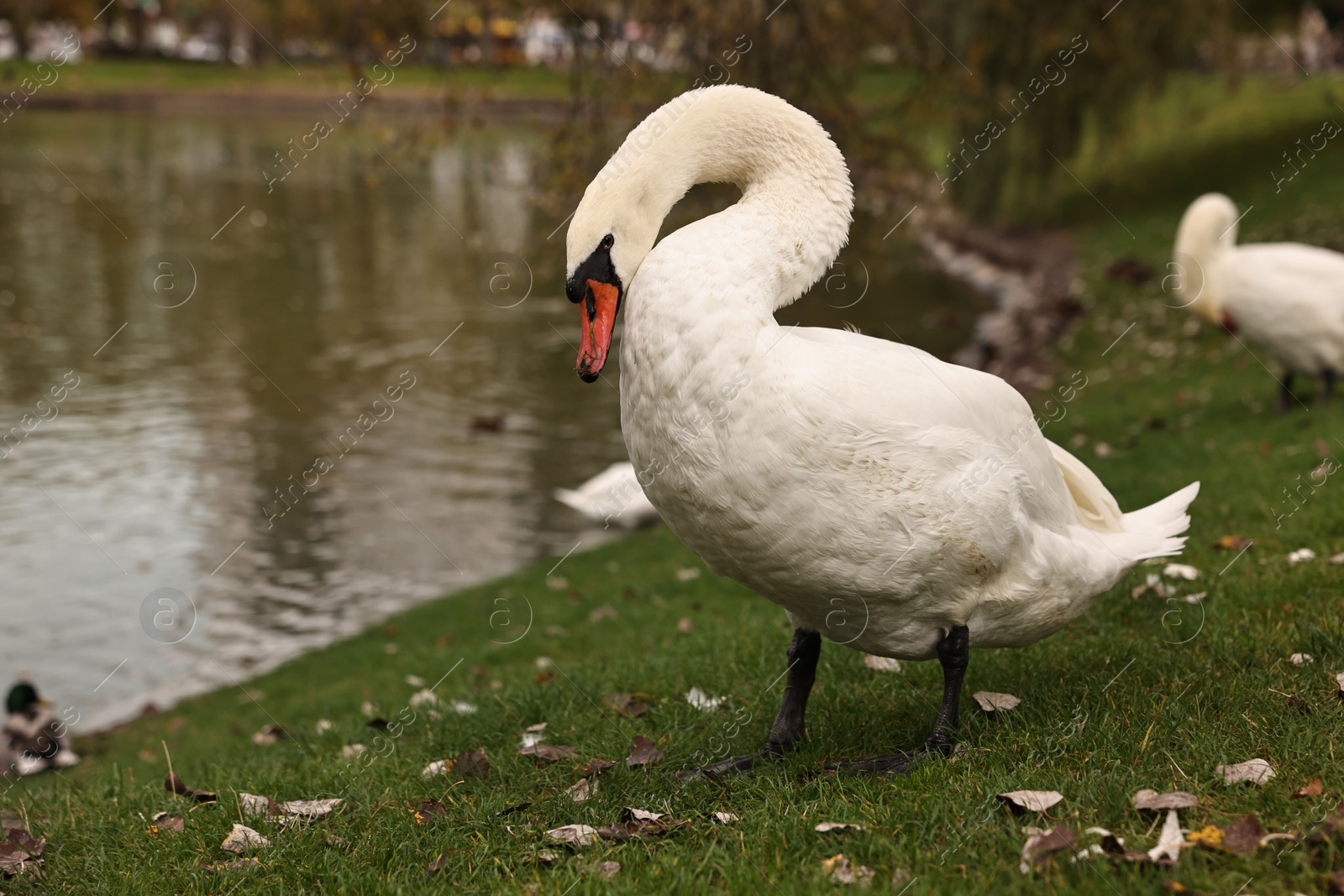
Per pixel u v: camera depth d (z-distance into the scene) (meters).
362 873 3.40
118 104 54.94
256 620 9.71
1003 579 3.68
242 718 7.70
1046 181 22.75
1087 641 4.94
